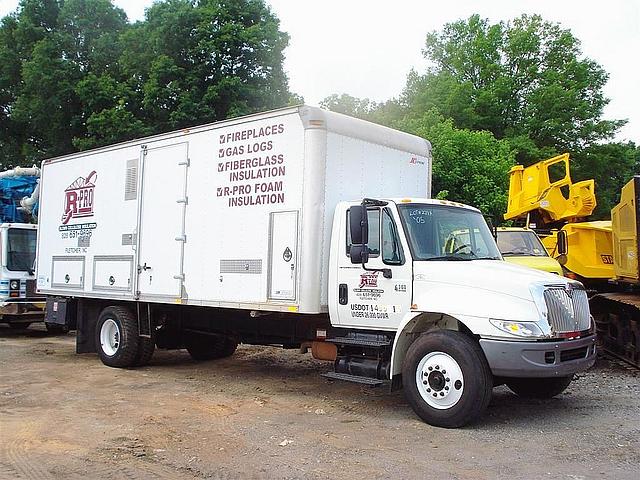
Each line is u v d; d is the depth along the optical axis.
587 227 13.49
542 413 7.93
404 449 6.38
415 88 35.97
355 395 9.06
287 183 8.53
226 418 7.67
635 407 8.28
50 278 12.84
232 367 11.51
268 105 26.06
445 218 8.27
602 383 9.95
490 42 37.91
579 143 36.31
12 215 18.70
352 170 8.70
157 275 10.38
